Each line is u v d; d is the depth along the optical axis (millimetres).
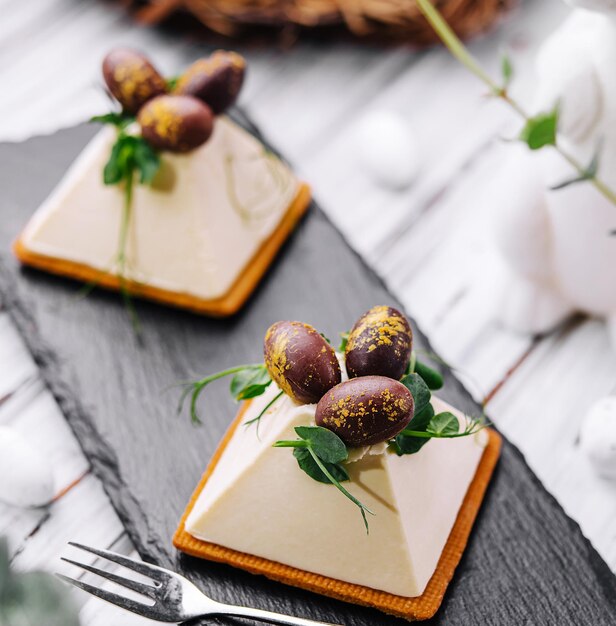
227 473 507
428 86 696
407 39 687
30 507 543
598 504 546
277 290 592
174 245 579
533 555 512
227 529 504
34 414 570
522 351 595
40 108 687
